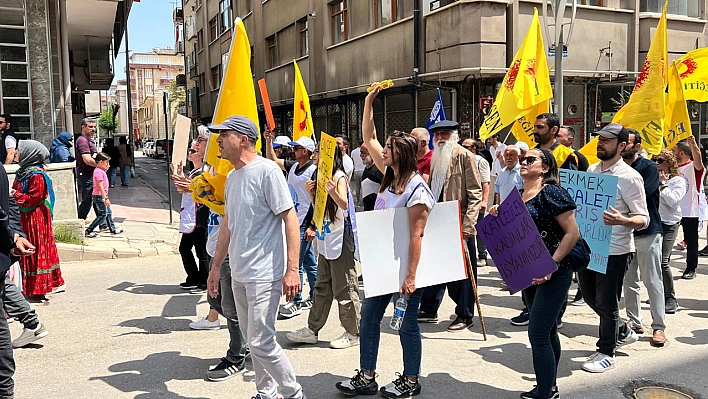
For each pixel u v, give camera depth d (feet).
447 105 51.26
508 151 20.58
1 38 40.40
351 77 61.41
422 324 19.85
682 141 26.89
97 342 17.83
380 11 56.75
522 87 25.35
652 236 17.35
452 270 13.62
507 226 13.39
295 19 74.49
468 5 45.06
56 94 44.04
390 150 13.39
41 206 21.99
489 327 19.43
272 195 12.03
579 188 15.76
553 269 12.49
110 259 31.14
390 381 14.88
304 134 25.22
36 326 17.52
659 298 17.43
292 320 20.13
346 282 16.96
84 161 36.58
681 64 26.58
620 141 15.70
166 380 14.88
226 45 103.35
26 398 13.82
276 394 12.94
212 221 16.25
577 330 19.13
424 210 13.06
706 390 14.35
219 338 18.26
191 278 24.27
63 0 44.91
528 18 46.73
